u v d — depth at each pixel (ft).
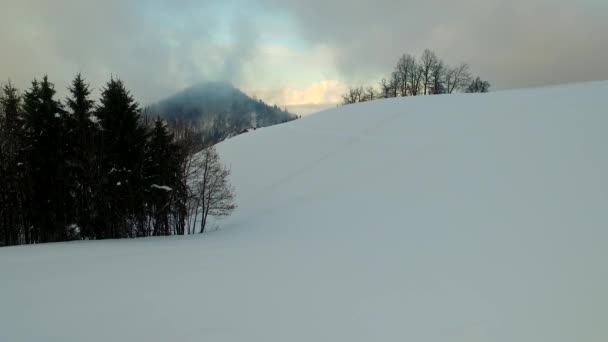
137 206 69.15
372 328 20.10
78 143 66.95
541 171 57.47
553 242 33.35
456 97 136.98
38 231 67.46
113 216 68.33
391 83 230.89
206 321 21.17
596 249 30.27
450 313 21.68
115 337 19.27
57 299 24.85
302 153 112.68
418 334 19.30
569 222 37.73
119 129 67.97
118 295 25.58
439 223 46.91
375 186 75.25
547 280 25.67
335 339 18.89
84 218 67.62
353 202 68.39
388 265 32.24
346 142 112.47
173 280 29.07
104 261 36.04
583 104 88.07
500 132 84.02
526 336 18.81
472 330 19.56
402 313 21.91
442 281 27.14
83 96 68.54
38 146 65.16
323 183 88.58
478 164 69.67
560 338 18.53
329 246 41.68
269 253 39.06
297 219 64.49
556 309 21.50
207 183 76.13
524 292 24.08
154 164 70.79
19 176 65.41
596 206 40.55
